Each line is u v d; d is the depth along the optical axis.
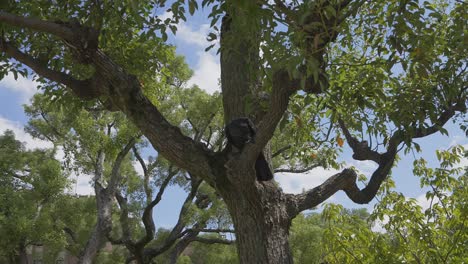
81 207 24.08
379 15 7.61
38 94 23.17
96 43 6.64
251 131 6.22
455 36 6.68
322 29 5.17
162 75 10.60
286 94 5.27
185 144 6.61
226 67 7.20
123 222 18.44
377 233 6.95
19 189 23.53
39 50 8.36
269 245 6.46
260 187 6.54
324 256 7.29
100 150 20.98
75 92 7.07
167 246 18.67
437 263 6.64
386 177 8.14
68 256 29.47
